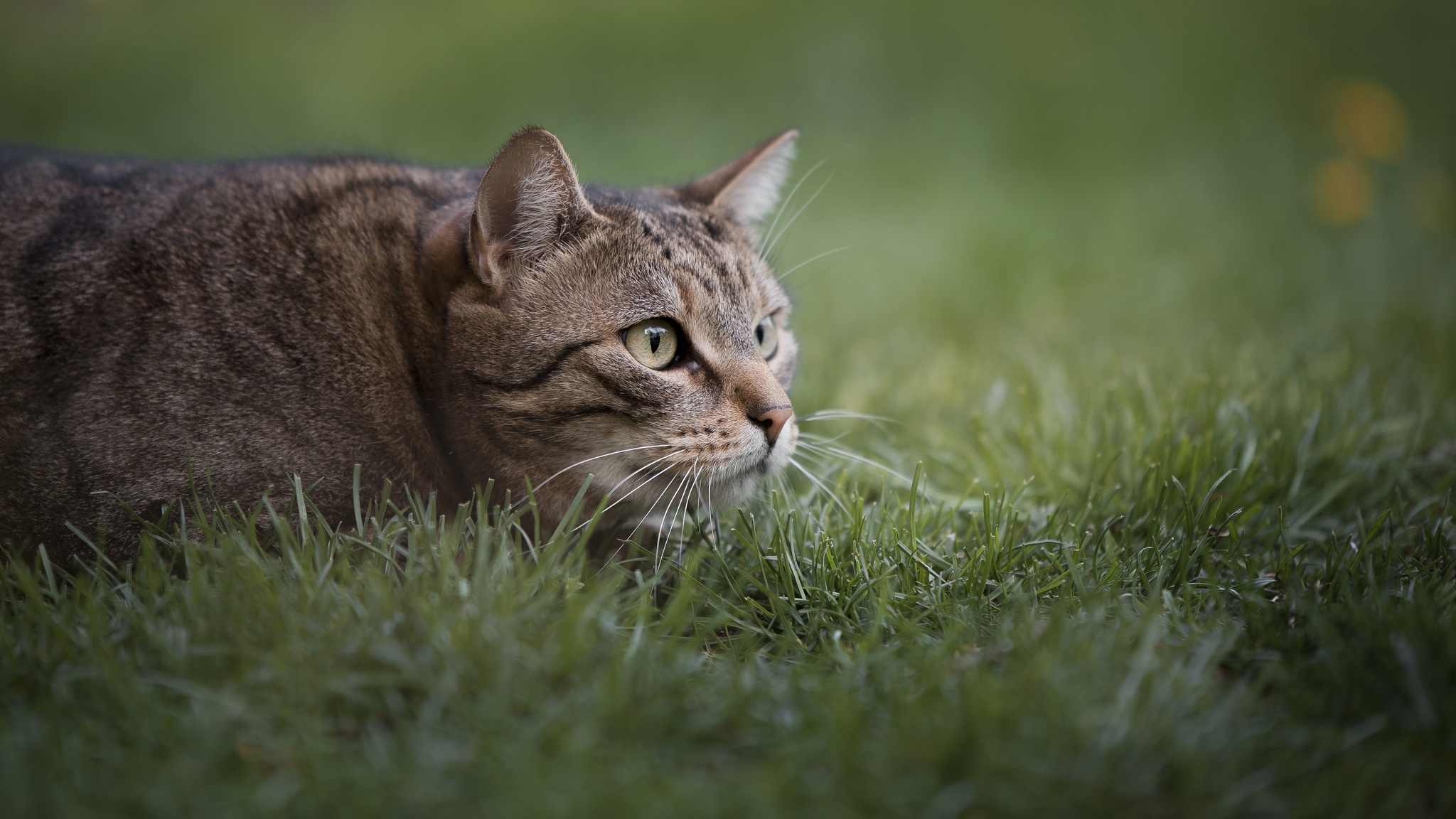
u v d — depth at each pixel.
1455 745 2.13
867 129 10.31
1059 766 2.01
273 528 2.87
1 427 2.87
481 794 1.95
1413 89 10.09
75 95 11.17
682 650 2.51
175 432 2.86
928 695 2.23
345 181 3.36
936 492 3.83
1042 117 10.23
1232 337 5.62
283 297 3.04
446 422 3.12
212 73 11.98
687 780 2.03
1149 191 8.63
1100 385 4.57
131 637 2.46
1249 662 2.55
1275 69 10.68
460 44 12.36
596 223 3.13
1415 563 3.00
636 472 3.12
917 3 11.73
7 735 2.10
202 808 1.90
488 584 2.58
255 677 2.27
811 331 5.93
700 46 11.62
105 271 2.98
